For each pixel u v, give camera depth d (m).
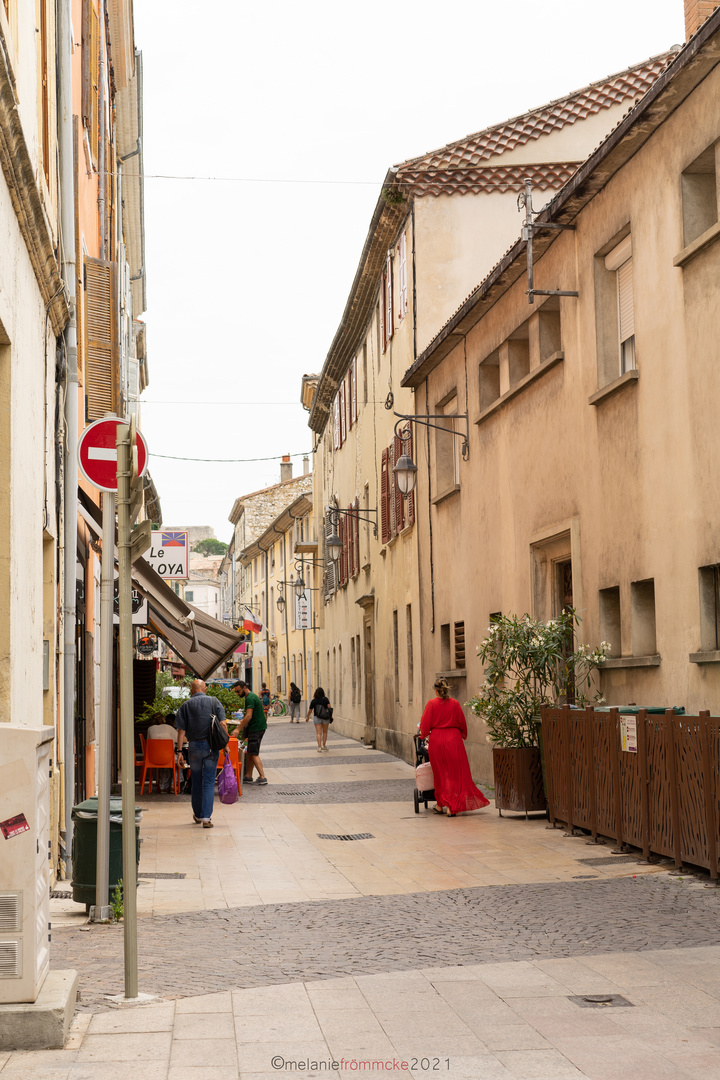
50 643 11.20
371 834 14.57
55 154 11.21
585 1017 5.98
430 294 24.97
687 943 7.61
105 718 8.95
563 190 14.38
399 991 6.59
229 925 8.90
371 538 32.66
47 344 10.36
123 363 24.36
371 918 9.05
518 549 17.66
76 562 12.73
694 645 11.51
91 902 9.42
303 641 55.19
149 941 8.29
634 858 11.42
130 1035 5.76
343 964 7.35
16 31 8.12
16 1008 5.55
